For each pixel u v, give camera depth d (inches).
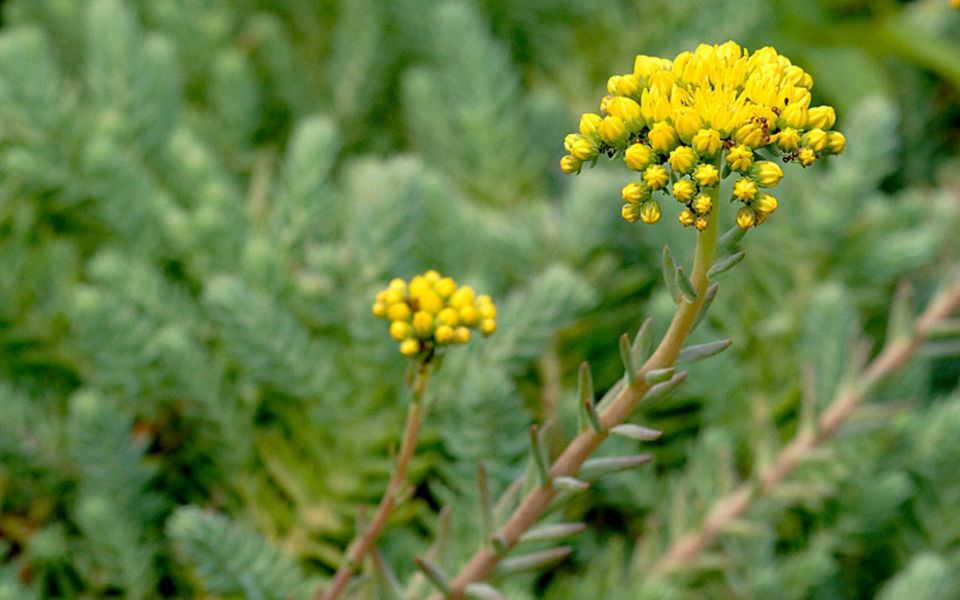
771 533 26.8
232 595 25.9
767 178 19.5
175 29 36.2
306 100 38.7
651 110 19.7
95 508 25.7
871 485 27.3
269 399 27.9
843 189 29.6
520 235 28.9
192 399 26.9
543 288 26.7
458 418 26.4
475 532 25.8
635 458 20.8
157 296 27.9
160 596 27.7
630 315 29.9
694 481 26.8
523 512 21.2
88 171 28.3
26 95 28.3
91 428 26.0
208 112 36.1
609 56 38.8
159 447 29.3
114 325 26.6
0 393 26.7
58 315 28.2
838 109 40.4
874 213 31.3
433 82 34.4
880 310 32.6
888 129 30.2
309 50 41.6
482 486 21.2
